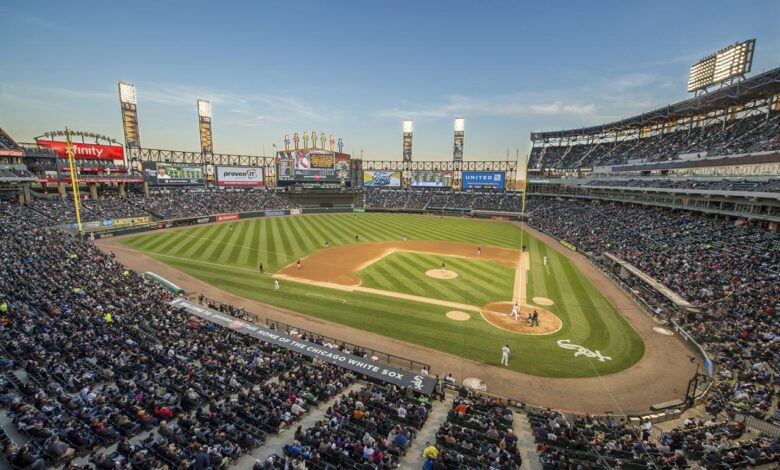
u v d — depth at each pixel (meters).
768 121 52.47
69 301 25.72
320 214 99.88
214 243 57.62
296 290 36.53
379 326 28.64
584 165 90.12
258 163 113.12
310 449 13.27
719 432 15.57
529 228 79.06
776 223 40.59
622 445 14.75
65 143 72.81
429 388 18.50
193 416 15.44
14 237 42.53
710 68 62.66
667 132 76.19
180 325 24.62
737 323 25.88
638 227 55.66
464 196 111.50
